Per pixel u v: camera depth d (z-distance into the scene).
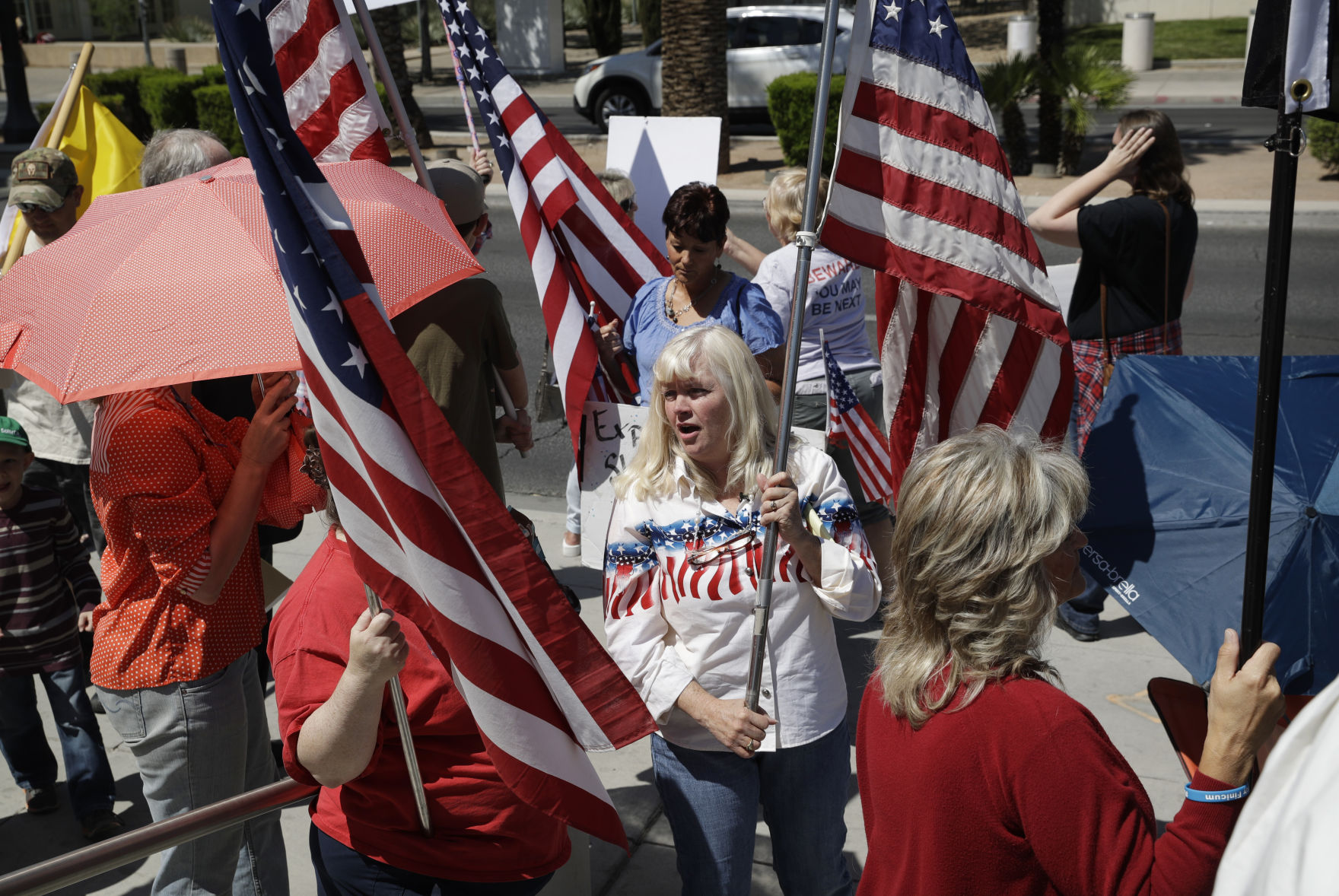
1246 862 1.24
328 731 2.14
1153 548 2.44
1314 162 16.88
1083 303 4.71
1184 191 4.64
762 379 2.76
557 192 4.36
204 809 2.42
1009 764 1.74
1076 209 4.66
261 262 2.35
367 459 2.13
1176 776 3.99
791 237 4.63
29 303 2.43
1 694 3.84
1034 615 1.83
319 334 2.09
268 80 2.04
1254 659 1.74
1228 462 2.44
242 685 3.00
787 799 2.75
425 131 19.59
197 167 3.77
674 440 2.77
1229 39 33.66
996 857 1.77
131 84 21.39
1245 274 11.55
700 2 16.73
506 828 2.35
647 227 6.03
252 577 3.00
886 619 2.01
